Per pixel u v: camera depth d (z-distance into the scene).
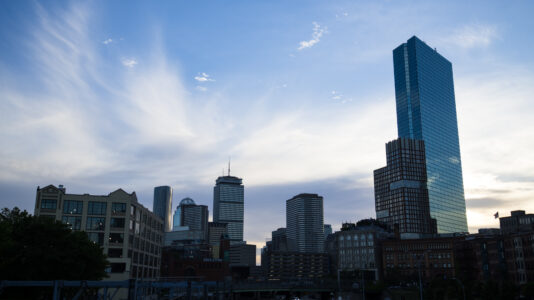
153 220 165.88
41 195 124.31
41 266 64.62
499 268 149.62
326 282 174.62
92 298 79.56
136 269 139.12
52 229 67.88
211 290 109.31
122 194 132.00
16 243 62.44
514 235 143.25
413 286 181.62
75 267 68.81
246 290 155.12
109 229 127.69
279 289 161.75
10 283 47.62
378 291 161.00
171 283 67.81
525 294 112.25
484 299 116.94
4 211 69.56
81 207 127.06
